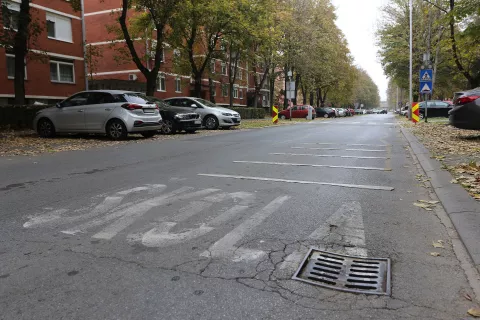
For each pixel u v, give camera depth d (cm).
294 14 3603
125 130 1320
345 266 308
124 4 2111
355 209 457
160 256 328
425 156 827
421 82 2116
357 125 2311
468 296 258
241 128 2062
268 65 3734
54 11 2512
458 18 1206
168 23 2209
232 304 252
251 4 2480
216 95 4459
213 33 2577
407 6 3428
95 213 449
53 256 329
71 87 2664
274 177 649
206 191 552
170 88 3628
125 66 3384
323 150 1020
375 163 794
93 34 3469
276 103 6125
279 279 286
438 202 482
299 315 239
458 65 1873
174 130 1630
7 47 1772
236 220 420
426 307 247
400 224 403
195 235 376
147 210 459
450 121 1088
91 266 310
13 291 271
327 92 6347
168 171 716
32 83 2375
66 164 824
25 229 397
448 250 335
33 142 1290
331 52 4203
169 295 264
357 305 251
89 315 241
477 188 509
